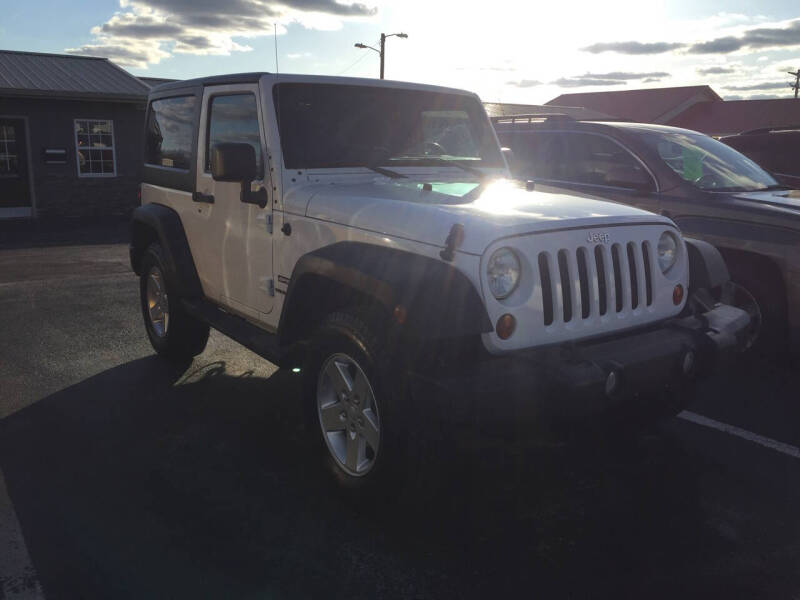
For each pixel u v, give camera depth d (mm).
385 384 2895
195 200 4543
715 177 5754
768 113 39594
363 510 3186
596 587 2660
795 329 4992
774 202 5242
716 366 3332
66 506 3209
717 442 3988
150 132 5469
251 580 2678
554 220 2986
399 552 2885
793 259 4895
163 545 2900
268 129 3805
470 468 3652
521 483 3494
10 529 3004
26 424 4164
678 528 3090
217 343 5953
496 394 2676
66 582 2648
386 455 2934
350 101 4090
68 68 18672
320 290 3477
